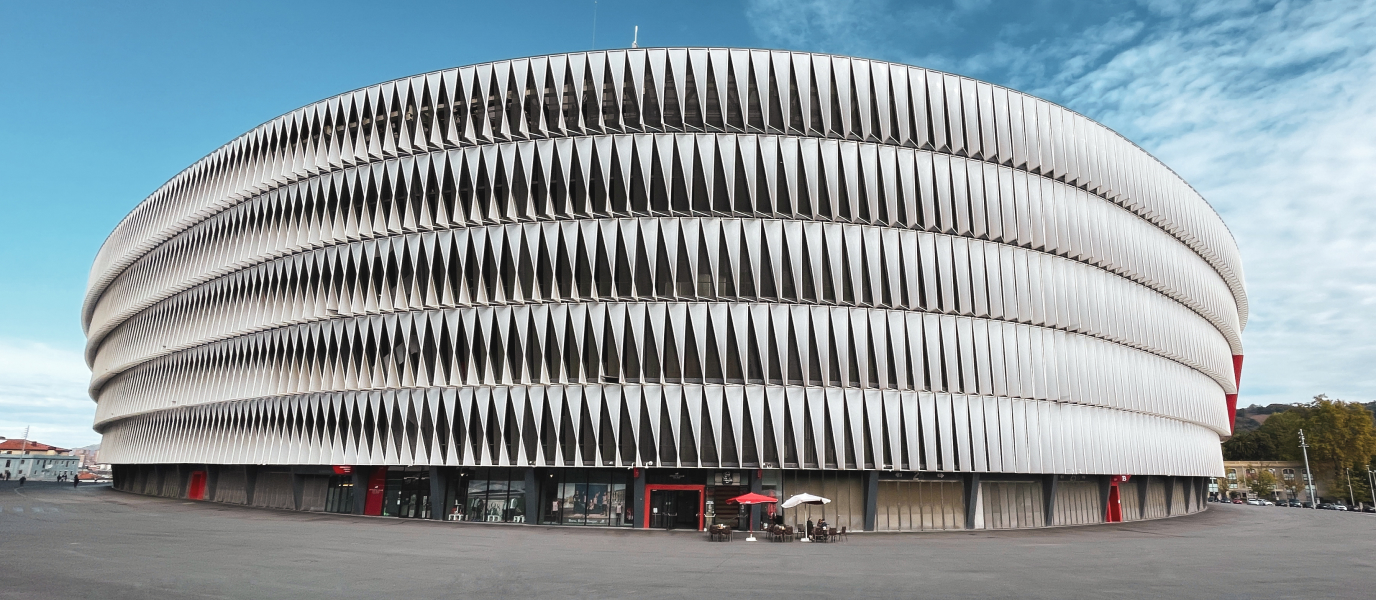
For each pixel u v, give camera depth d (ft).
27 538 83.82
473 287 134.82
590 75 133.59
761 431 124.16
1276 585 63.26
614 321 127.54
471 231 135.44
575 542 97.60
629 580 61.93
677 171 130.11
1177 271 177.78
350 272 144.36
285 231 154.30
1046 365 142.00
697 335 126.21
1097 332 150.61
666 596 53.62
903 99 136.36
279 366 152.56
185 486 202.18
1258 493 379.76
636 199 129.90
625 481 127.75
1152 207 168.25
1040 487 144.77
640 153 130.62
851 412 126.82
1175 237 180.75
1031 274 142.00
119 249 225.15
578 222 130.82
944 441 130.11
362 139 146.00
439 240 137.28
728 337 126.72
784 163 130.72
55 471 447.01
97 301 270.46
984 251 138.31
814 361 128.26
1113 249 156.46
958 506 133.90
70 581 54.65
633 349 126.93
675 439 123.54
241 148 168.45
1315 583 64.64
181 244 186.91
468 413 130.93
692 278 127.44
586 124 132.87
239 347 161.99
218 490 184.24
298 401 148.46
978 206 138.21
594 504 127.75
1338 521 171.94
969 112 140.26
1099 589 60.13
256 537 93.97
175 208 190.49
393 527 116.16
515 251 132.57
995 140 141.90
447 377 133.69
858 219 131.44
